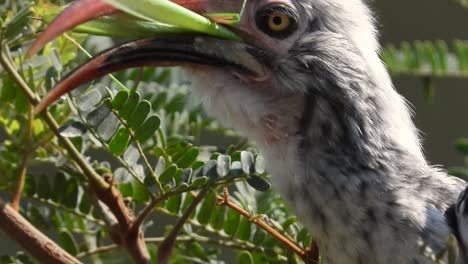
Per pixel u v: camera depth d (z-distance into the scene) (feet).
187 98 32.86
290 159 29.96
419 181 29.81
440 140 54.90
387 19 54.39
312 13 30.25
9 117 30.12
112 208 28.40
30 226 27.71
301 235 30.55
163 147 29.91
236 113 30.17
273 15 29.94
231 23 29.45
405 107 31.45
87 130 28.30
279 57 30.04
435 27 54.34
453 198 29.94
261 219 30.37
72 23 27.84
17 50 29.09
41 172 32.37
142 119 28.22
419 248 27.32
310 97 29.96
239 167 27.73
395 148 30.01
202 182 27.61
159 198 27.99
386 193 29.35
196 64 29.63
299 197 29.94
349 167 29.63
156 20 28.43
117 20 29.01
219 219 30.45
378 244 29.19
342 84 29.96
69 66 30.58
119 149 28.40
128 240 28.27
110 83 32.09
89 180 28.45
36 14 28.43
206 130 33.47
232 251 33.76
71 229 30.68
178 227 28.02
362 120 29.89
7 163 29.86
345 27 30.55
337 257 29.76
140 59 29.25
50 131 29.55
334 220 29.55
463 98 54.85
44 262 27.63
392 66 36.42
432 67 36.40
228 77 29.94
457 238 29.12
